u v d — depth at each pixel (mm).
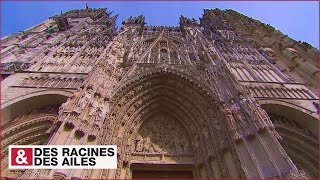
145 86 28703
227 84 25906
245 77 30531
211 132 24516
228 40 41594
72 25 46656
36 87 26922
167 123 28844
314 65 30906
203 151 24422
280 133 25188
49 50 35500
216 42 40656
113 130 23875
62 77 28828
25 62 31297
